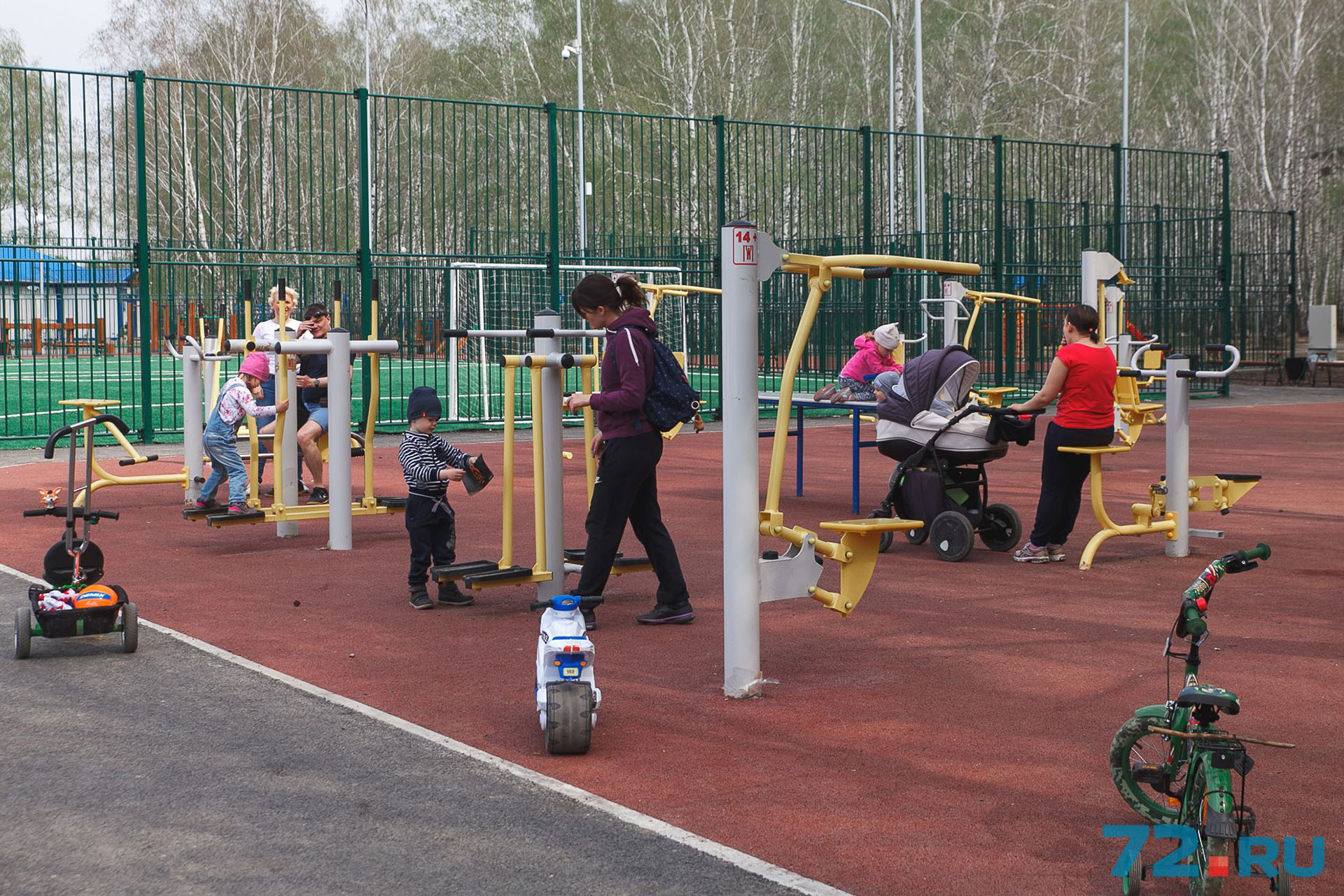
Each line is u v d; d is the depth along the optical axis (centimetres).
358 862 426
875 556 643
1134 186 3806
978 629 751
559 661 545
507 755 537
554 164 2012
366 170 1889
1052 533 971
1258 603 813
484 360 2098
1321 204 4969
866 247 2344
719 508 1229
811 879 414
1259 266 4638
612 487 741
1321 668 657
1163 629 750
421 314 3103
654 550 763
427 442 811
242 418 1234
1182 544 983
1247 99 5131
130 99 4100
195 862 425
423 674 659
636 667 673
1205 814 384
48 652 698
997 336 2483
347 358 1016
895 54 5197
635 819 462
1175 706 424
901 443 1029
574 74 4953
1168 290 2836
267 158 4097
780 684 639
